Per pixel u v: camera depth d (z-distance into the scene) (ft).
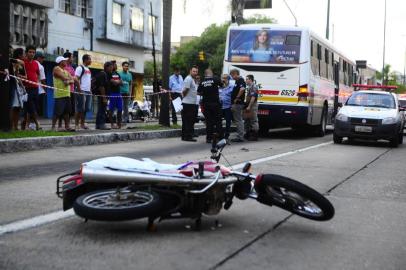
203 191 16.79
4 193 23.07
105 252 14.98
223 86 53.47
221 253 15.28
